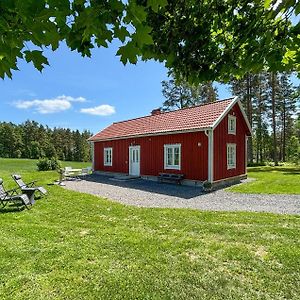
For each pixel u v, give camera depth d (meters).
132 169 18.11
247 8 2.55
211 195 11.02
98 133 22.55
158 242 4.93
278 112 37.19
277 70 2.76
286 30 2.54
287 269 3.84
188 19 2.48
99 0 1.55
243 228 5.79
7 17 1.38
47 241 5.05
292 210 7.96
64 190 12.13
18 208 8.17
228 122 15.02
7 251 4.48
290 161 31.20
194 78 2.81
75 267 3.94
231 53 2.78
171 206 8.80
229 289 3.36
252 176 18.12
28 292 3.30
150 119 19.00
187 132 14.13
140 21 1.61
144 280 3.58
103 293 3.28
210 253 4.43
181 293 3.28
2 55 1.57
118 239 5.10
